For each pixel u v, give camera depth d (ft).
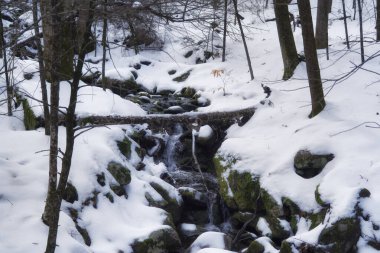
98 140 28.63
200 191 31.58
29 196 22.22
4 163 23.75
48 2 16.19
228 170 29.96
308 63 30.37
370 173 23.99
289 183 26.43
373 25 55.01
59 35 17.15
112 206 25.31
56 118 18.61
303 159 26.58
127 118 33.06
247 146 30.42
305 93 35.27
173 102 42.29
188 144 36.29
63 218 21.54
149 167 31.71
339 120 29.35
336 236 20.61
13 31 19.95
